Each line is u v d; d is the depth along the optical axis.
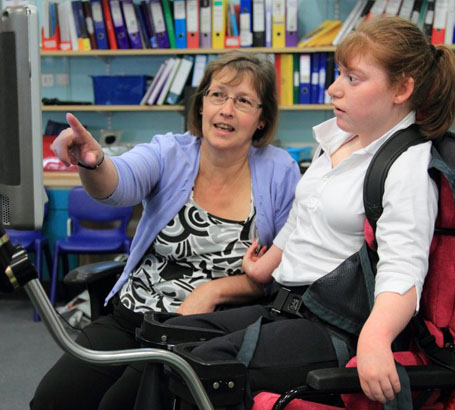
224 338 1.24
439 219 1.21
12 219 0.97
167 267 1.66
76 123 1.24
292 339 1.23
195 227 1.63
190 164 1.67
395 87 1.22
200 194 1.67
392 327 1.05
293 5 3.93
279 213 1.71
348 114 1.25
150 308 1.60
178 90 4.08
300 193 1.42
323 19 4.31
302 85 4.01
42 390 1.51
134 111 4.48
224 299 1.58
